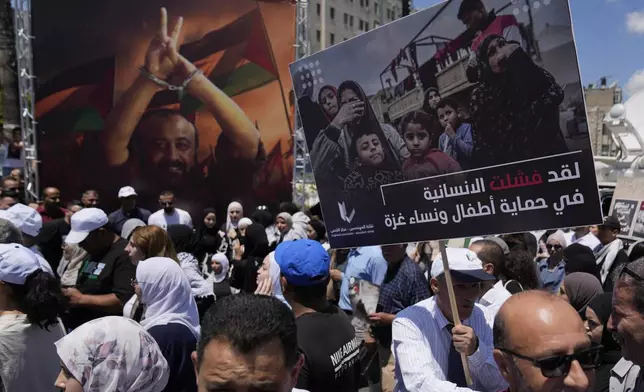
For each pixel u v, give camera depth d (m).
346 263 5.70
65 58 10.52
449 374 2.76
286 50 11.51
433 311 2.85
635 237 7.48
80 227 4.75
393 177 2.64
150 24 10.88
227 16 11.19
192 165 11.23
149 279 3.24
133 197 9.84
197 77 11.15
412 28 2.50
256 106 11.46
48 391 2.91
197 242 8.48
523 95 2.21
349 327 2.93
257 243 7.35
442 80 2.43
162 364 2.36
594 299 3.06
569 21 2.07
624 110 11.80
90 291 4.78
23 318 2.88
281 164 11.66
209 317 1.58
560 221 2.19
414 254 6.64
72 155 10.69
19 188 10.05
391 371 4.31
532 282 4.11
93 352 2.20
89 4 10.56
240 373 1.49
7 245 2.99
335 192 2.85
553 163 2.18
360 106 2.71
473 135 2.37
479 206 2.39
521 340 1.73
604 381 2.91
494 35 2.27
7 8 12.88
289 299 2.93
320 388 2.67
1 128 13.67
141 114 10.96
